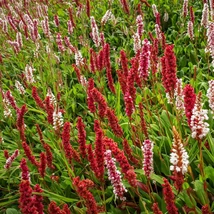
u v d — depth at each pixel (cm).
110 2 137
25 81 97
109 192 53
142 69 50
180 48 98
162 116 63
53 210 35
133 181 38
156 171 56
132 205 50
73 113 84
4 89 104
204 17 85
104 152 40
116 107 73
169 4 129
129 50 106
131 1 138
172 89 48
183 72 85
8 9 156
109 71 70
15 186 64
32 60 121
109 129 69
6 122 82
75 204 53
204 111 34
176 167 33
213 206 45
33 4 165
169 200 35
